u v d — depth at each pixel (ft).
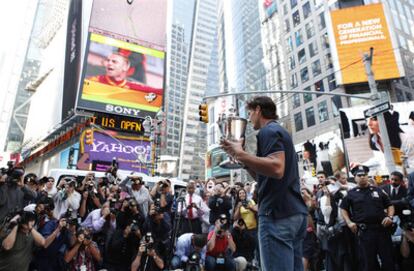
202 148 290.35
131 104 91.45
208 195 30.04
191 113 301.84
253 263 22.03
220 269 19.35
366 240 16.72
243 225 22.33
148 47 100.73
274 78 139.13
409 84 101.81
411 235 16.65
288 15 134.92
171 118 300.81
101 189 27.63
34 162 131.34
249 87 169.07
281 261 5.55
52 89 130.82
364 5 98.73
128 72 94.38
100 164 80.38
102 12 96.43
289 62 129.49
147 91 95.45
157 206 20.93
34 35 266.98
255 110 6.88
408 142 60.90
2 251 15.78
